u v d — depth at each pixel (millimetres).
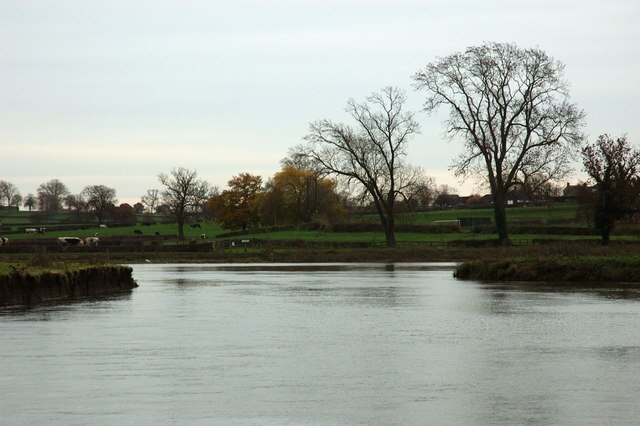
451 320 32906
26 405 17641
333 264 98500
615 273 58594
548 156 100562
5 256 93375
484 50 102500
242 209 192750
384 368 21938
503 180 104750
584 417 16562
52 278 44188
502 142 102688
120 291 50656
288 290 50719
